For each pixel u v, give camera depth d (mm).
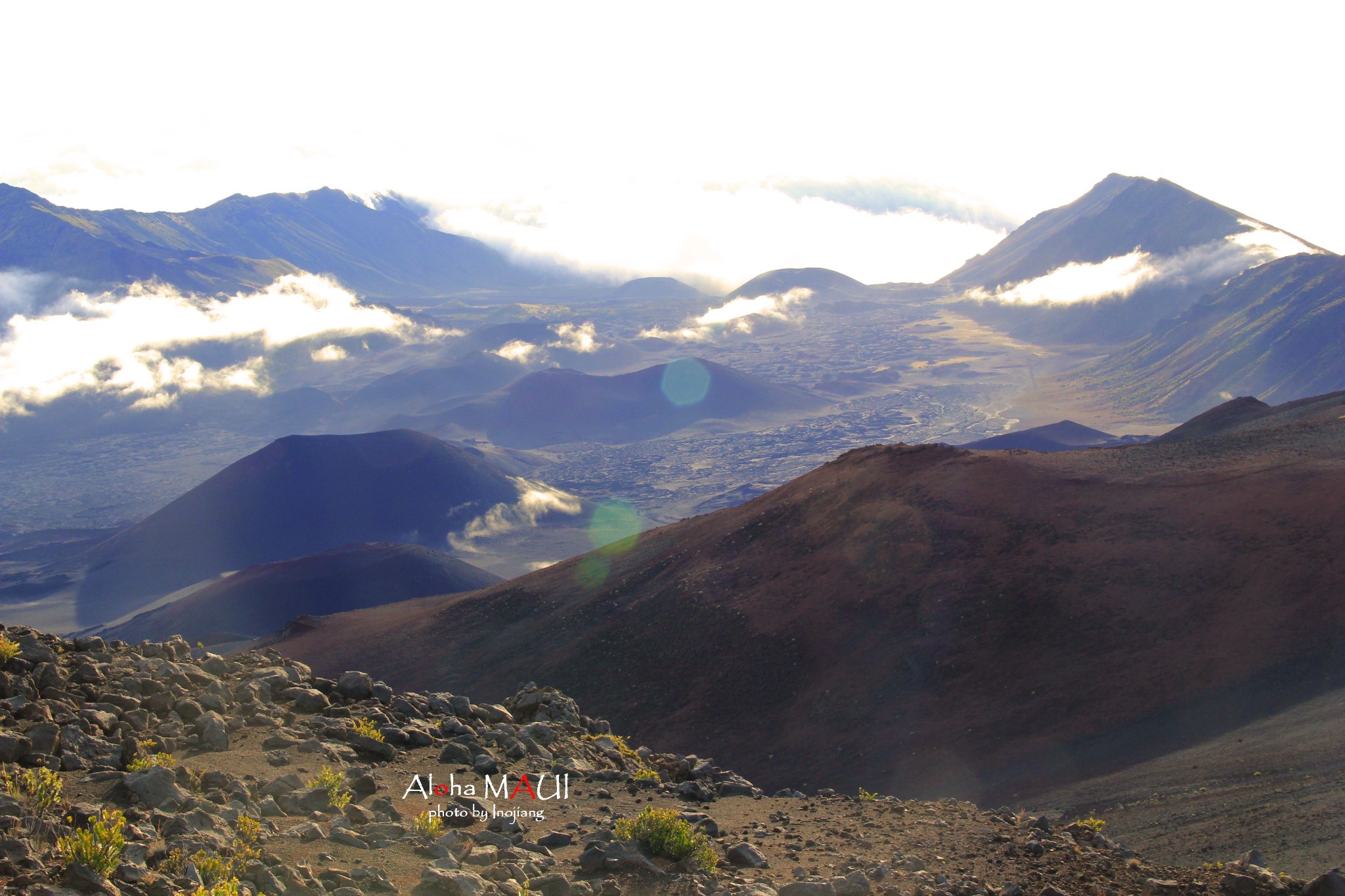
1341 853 22562
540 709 25094
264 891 10844
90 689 17406
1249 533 56750
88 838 10430
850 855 15812
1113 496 66562
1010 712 49969
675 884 13195
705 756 56781
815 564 73125
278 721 18531
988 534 67000
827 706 56781
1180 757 39156
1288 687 43406
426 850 13094
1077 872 15430
